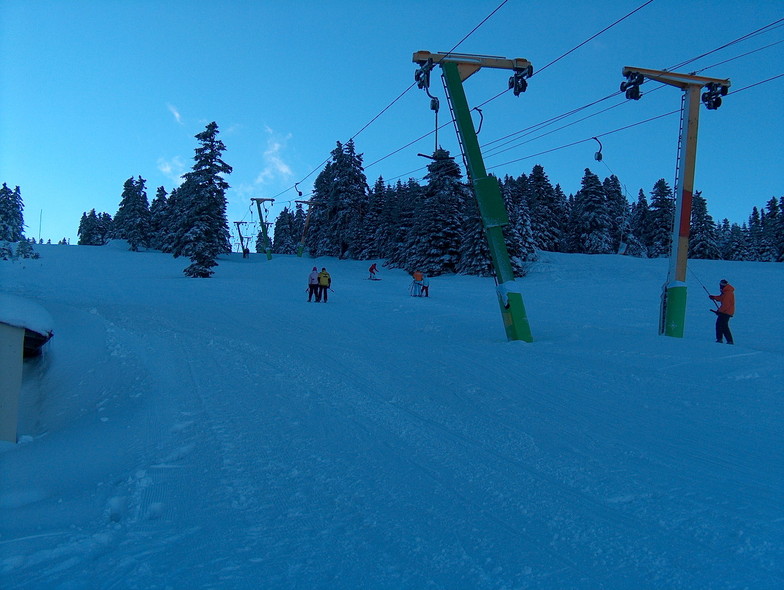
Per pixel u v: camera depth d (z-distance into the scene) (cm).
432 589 358
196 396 892
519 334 1342
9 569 386
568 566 384
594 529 436
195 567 387
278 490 528
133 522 466
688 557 391
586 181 6619
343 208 6450
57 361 1255
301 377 1023
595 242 6494
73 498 524
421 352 1265
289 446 654
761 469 547
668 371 953
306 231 7762
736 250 8319
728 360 983
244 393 910
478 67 1410
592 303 2664
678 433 661
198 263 4116
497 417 750
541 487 521
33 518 477
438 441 662
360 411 796
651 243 7225
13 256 4781
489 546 414
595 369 990
